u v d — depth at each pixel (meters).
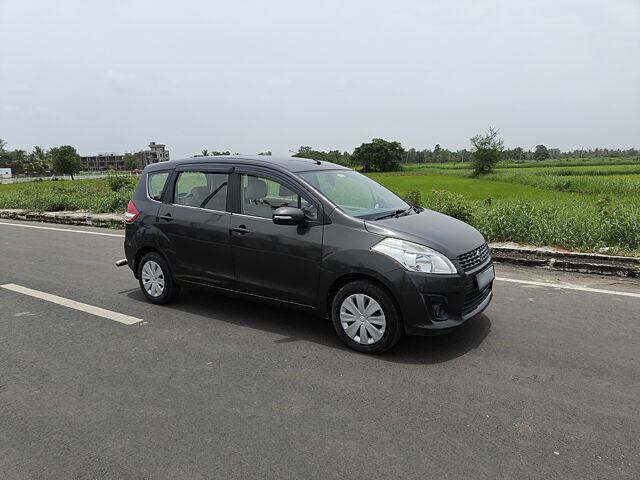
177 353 4.16
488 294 4.46
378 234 3.96
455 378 3.56
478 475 2.46
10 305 5.66
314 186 4.40
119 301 5.75
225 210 4.82
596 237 7.47
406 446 2.73
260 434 2.89
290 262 4.33
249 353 4.12
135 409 3.22
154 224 5.37
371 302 3.94
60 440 2.87
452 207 9.41
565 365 3.73
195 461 2.63
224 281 4.86
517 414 3.04
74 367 3.91
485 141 79.81
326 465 2.57
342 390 3.42
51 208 15.51
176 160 5.45
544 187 45.59
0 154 140.38
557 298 5.42
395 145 123.50
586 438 2.77
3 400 3.38
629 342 4.15
